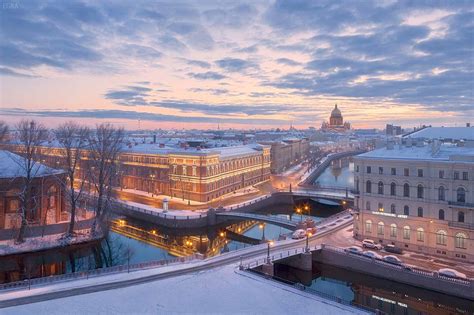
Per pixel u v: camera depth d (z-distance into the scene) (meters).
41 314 48.66
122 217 117.19
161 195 139.75
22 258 79.62
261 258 72.88
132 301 53.69
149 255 88.19
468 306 60.47
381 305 64.94
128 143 163.25
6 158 101.44
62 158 144.12
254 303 53.47
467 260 70.06
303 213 135.75
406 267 67.31
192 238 105.06
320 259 78.25
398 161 77.94
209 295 56.16
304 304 53.31
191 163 130.75
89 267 80.88
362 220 83.62
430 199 74.19
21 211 85.56
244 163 161.50
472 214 69.50
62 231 91.44
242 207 121.44
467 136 113.44
